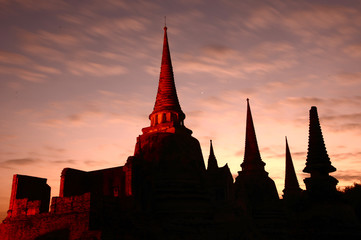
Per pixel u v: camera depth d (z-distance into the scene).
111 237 36.84
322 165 40.12
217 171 58.28
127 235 38.72
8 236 45.69
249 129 67.56
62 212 41.34
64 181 50.62
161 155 53.06
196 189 51.00
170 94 63.06
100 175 52.91
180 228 44.81
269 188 61.66
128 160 47.22
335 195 38.84
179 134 57.03
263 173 63.47
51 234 41.19
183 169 52.41
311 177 40.59
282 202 58.81
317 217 37.34
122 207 44.62
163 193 49.12
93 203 39.38
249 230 52.91
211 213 50.50
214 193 56.41
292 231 38.66
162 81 64.56
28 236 43.62
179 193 49.25
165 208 47.69
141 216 44.84
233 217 50.56
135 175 46.75
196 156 56.62
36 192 53.00
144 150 54.69
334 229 36.09
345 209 37.69
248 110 69.50
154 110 62.44
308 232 37.03
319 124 42.44
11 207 48.97
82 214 39.25
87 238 36.22
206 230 47.19
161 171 51.62
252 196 60.56
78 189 52.50
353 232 35.78
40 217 43.31
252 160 64.50
